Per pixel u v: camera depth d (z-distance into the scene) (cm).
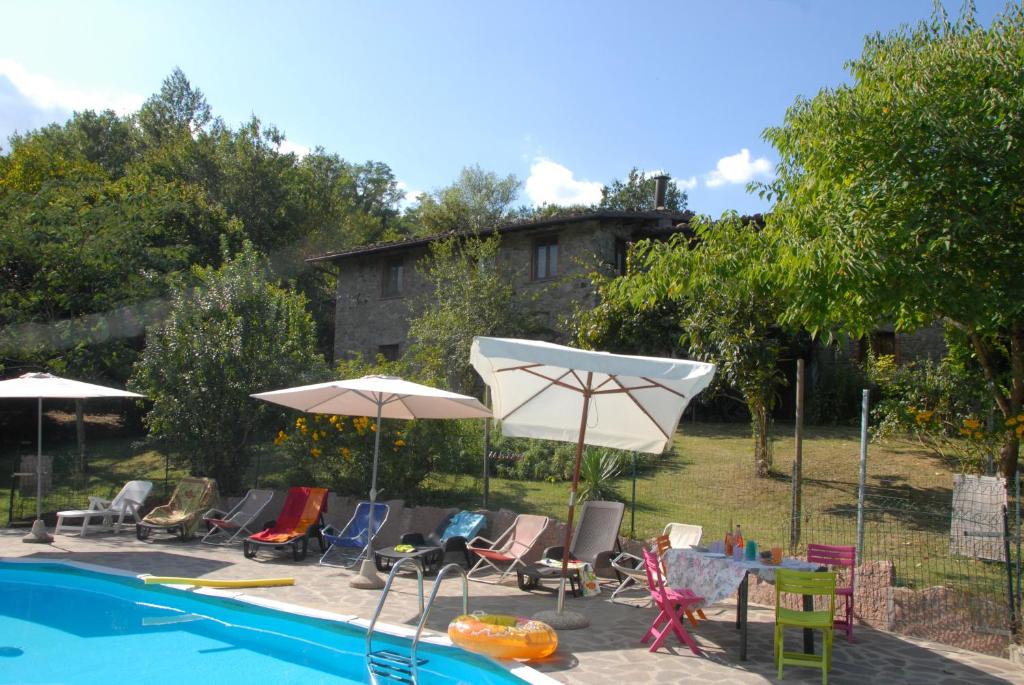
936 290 914
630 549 1020
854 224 932
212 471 1479
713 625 818
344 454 1291
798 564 717
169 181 3506
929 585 860
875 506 1177
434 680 653
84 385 1235
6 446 2138
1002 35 1009
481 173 4641
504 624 701
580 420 908
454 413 1052
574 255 2253
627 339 1842
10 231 1758
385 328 2658
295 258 3634
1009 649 712
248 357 1502
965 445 1210
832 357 1969
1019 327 1055
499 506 1269
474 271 2189
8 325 1759
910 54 1050
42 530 1238
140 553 1152
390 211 6019
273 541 1111
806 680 635
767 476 1364
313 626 782
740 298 1243
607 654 693
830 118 1033
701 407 2033
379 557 1131
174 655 733
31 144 3328
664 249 1255
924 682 636
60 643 767
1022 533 991
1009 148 917
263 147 3691
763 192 1213
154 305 1845
